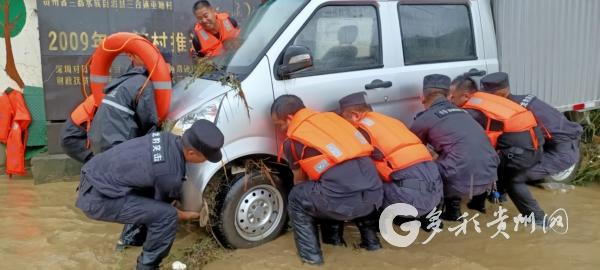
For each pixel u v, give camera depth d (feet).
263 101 11.94
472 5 15.79
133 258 11.86
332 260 11.72
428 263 11.56
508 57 16.67
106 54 12.48
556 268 11.36
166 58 13.87
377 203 11.14
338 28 13.15
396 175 11.51
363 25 13.53
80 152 14.42
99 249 12.41
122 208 10.06
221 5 20.26
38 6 17.62
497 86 14.35
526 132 13.17
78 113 14.24
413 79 14.24
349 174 10.69
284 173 12.68
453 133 12.28
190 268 11.26
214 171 11.28
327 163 10.68
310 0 12.79
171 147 10.16
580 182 17.72
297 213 11.44
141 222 10.23
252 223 12.12
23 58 18.60
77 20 18.16
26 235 13.21
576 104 19.02
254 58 12.25
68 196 16.44
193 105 11.85
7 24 18.25
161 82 12.07
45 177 17.79
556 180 17.40
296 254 11.89
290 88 12.30
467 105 13.89
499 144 13.51
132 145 10.23
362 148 10.92
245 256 11.80
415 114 14.53
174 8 19.44
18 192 16.80
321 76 12.77
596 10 18.84
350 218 11.20
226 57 13.10
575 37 18.44
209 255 11.70
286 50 12.02
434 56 14.96
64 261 11.71
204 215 11.31
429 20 14.84
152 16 19.17
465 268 11.28
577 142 15.64
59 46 18.08
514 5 16.49
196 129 9.86
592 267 11.40
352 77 13.17
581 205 15.64
